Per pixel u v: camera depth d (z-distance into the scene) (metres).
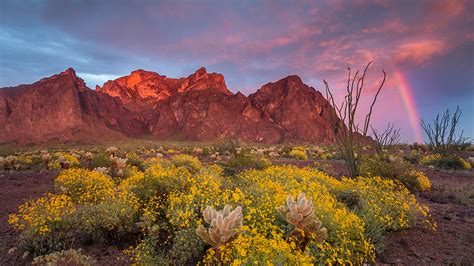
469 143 30.25
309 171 10.68
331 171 16.20
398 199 7.16
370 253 5.41
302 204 3.99
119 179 11.81
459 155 26.89
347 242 4.82
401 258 5.38
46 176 14.38
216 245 3.70
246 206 5.41
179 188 6.57
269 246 3.80
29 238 5.34
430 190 11.74
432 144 25.03
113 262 4.93
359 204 6.93
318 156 28.89
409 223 6.94
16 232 6.36
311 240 4.12
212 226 3.72
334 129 12.70
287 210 4.19
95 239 5.77
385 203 6.98
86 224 5.59
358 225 5.13
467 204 9.41
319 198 5.91
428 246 5.90
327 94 12.70
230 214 3.65
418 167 19.34
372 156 14.81
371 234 5.68
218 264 3.70
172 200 5.79
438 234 6.59
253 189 6.57
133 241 5.79
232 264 3.44
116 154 19.28
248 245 3.69
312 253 4.44
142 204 6.37
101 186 8.51
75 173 9.74
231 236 3.70
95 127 179.75
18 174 15.07
